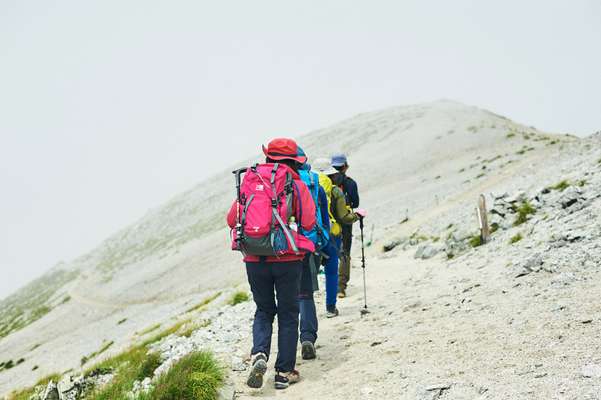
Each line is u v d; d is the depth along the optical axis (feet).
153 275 307.17
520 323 18.67
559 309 18.86
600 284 20.38
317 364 20.47
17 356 237.25
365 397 15.83
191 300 186.80
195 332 34.86
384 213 187.93
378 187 301.02
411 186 262.06
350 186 29.96
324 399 16.47
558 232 31.68
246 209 17.89
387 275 45.21
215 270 242.99
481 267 32.91
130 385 25.70
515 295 22.56
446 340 19.16
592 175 42.93
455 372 15.92
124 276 376.48
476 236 46.01
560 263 24.90
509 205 47.14
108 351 115.03
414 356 18.37
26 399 35.94
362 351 20.72
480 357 16.60
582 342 15.52
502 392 13.67
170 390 17.28
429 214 128.47
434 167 310.04
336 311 29.04
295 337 18.90
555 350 15.53
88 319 269.03
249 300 42.52
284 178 18.16
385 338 21.62
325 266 28.68
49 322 309.01
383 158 363.97
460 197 139.95
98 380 34.53
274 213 17.65
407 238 83.82
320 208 22.27
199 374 17.70
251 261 18.48
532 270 25.73
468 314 21.80
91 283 421.18
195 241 385.91
